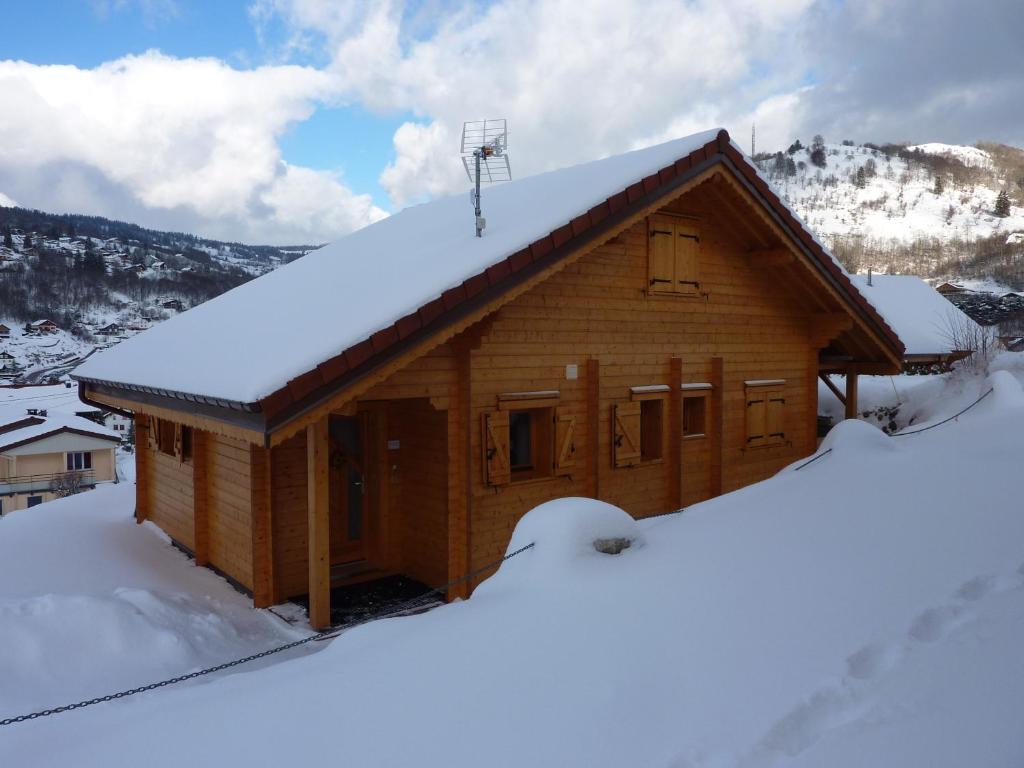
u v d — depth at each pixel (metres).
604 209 8.36
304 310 8.80
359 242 12.66
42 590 7.86
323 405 6.62
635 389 10.20
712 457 11.33
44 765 3.60
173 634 6.36
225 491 8.92
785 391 12.38
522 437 9.74
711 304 11.20
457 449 8.55
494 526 8.84
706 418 11.24
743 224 11.01
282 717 3.66
